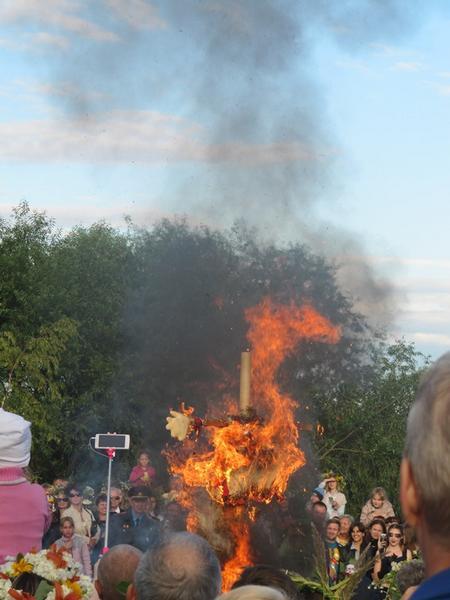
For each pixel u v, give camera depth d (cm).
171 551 322
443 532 159
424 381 165
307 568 598
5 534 490
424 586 154
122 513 1217
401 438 2944
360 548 1030
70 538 1165
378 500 1346
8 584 431
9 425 496
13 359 3111
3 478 496
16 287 3516
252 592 225
